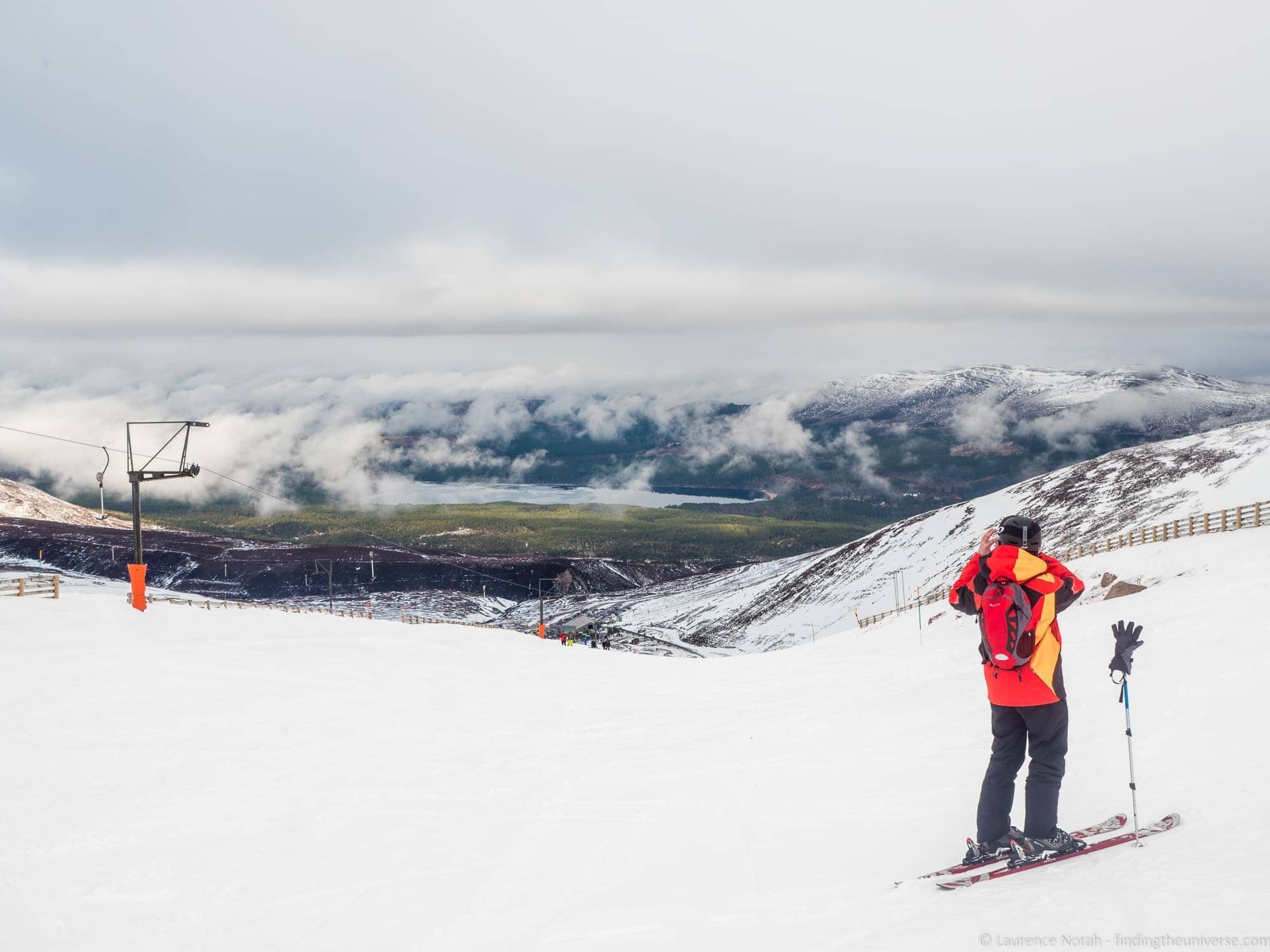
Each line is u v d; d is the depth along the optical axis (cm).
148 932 596
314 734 1516
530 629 11425
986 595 546
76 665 2034
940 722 1238
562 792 997
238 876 711
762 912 523
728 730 1457
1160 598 2316
